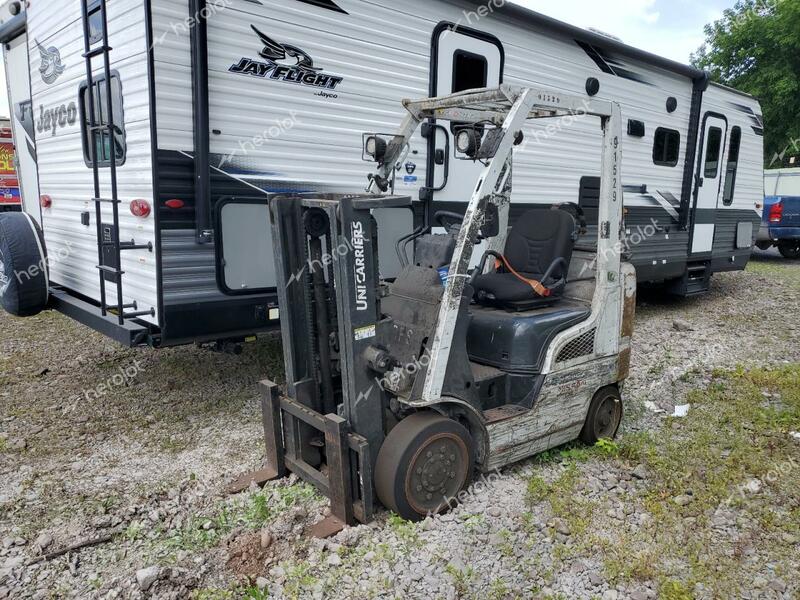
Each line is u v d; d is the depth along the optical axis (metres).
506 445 3.25
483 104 3.35
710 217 8.38
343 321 2.81
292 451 3.29
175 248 3.77
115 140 4.03
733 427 4.13
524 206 5.95
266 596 2.45
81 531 2.91
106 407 4.48
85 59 4.36
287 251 3.06
